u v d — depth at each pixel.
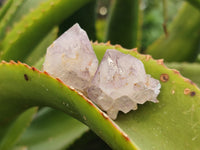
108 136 0.15
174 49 0.33
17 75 0.16
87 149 0.29
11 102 0.18
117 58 0.17
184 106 0.17
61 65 0.17
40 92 0.16
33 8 0.24
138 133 0.16
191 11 0.33
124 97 0.16
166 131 0.16
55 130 0.27
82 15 0.28
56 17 0.23
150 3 0.62
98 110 0.14
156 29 0.60
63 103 0.16
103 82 0.16
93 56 0.17
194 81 0.29
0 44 0.23
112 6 0.29
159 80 0.17
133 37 0.30
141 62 0.17
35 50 0.24
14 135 0.22
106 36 0.31
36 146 0.26
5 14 0.24
